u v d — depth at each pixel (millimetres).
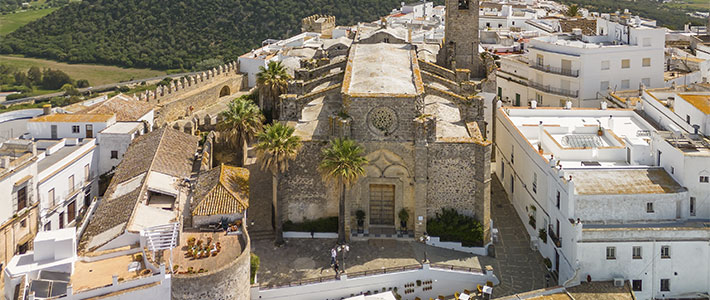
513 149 73188
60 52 177250
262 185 74750
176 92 101250
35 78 161250
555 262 58219
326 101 68812
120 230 51781
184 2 176875
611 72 93062
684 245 52125
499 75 109812
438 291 57344
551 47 97000
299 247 61875
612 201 54375
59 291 45062
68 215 67625
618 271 52531
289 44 133625
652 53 93812
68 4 199875
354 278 55250
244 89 121812
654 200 54469
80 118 78250
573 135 68000
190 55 163250
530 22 143000
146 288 45688
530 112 78312
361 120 61031
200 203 57500
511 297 50719
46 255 48250
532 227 65125
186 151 73750
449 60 89938
